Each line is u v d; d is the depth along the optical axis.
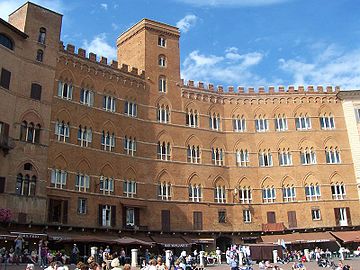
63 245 57.94
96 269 21.39
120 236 63.03
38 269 42.72
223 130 78.88
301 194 75.50
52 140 59.09
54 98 60.91
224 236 73.12
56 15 63.84
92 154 63.41
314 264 58.31
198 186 73.56
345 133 79.62
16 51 57.56
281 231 73.50
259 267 51.59
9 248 52.06
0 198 51.53
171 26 79.88
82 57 65.88
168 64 77.44
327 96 81.44
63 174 59.47
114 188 64.81
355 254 68.62
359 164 77.50
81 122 63.41
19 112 56.16
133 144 69.31
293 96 80.94
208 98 79.12
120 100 69.50
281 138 78.62
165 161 71.56
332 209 74.69
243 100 80.75
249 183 76.50
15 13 62.41
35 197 55.12
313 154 78.06
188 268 46.56
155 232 67.12
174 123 74.56
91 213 61.00
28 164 55.78
